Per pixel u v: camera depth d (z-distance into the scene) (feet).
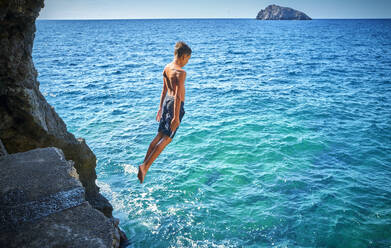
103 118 56.24
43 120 21.21
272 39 276.21
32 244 7.31
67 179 9.94
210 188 33.65
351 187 33.22
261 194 32.35
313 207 29.91
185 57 12.25
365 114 57.67
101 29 528.22
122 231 27.04
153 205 30.99
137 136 47.96
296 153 41.63
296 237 26.32
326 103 64.90
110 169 37.99
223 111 59.93
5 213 8.18
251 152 41.88
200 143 45.16
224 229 27.53
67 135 24.32
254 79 90.89
